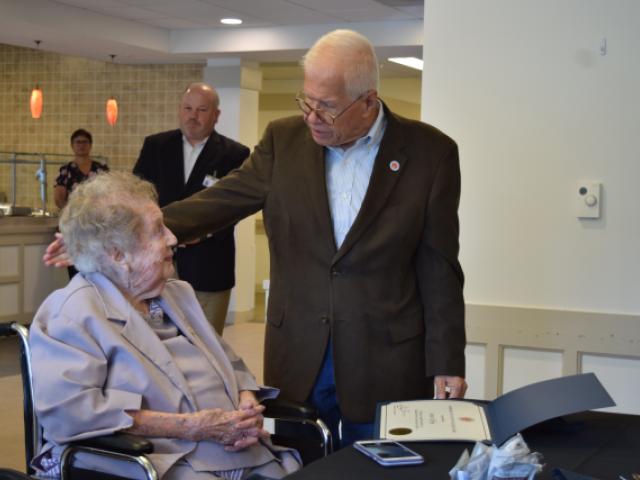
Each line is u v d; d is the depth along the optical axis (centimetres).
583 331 299
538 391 178
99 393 191
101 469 192
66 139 927
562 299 302
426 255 233
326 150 233
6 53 952
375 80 222
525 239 305
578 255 299
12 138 956
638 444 171
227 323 793
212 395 212
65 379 188
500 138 306
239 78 785
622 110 291
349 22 693
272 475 212
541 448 168
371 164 230
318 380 233
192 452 198
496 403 188
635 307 294
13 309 674
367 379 228
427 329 233
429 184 230
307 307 232
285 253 237
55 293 206
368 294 227
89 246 204
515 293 308
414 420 184
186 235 234
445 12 310
